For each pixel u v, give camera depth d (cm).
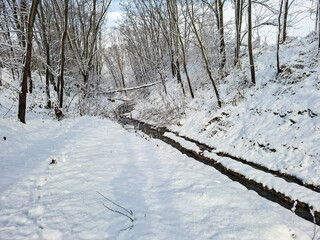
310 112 658
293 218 366
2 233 293
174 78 2009
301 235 324
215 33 1317
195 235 307
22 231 302
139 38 2583
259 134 751
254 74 976
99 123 1005
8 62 856
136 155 629
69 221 326
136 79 3183
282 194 514
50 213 343
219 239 300
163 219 338
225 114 978
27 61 779
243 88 1026
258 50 1223
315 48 849
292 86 787
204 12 1438
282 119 727
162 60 2092
